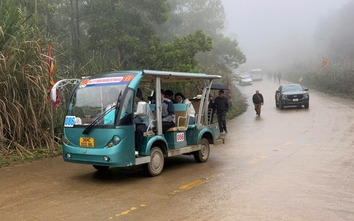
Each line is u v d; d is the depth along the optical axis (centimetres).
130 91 760
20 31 1067
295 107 2588
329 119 1822
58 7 1800
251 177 790
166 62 1670
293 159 966
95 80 809
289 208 588
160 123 830
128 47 1603
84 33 1880
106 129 731
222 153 1092
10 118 1041
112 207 601
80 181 777
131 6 1683
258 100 2158
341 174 800
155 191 694
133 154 754
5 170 885
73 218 553
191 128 950
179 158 1045
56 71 1238
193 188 711
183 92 1788
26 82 1040
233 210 582
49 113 1116
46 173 853
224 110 1511
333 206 597
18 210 593
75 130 768
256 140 1311
